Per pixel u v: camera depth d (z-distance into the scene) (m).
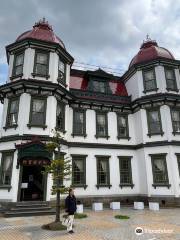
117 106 22.16
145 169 19.80
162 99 20.44
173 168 18.70
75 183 18.78
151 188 19.09
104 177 19.91
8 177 15.96
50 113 17.33
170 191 18.31
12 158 16.12
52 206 15.77
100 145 20.38
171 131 19.80
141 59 23.02
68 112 20.02
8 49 19.44
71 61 21.05
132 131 22.06
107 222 11.87
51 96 17.78
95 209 16.34
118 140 21.30
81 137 20.06
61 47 19.28
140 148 20.81
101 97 22.02
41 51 18.77
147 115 20.97
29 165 16.81
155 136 20.14
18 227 10.74
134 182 20.47
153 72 21.77
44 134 16.69
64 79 19.89
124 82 25.39
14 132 16.66
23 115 16.61
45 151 15.74
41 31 20.00
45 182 15.73
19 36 20.69
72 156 19.22
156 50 22.88
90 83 22.72
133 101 21.97
